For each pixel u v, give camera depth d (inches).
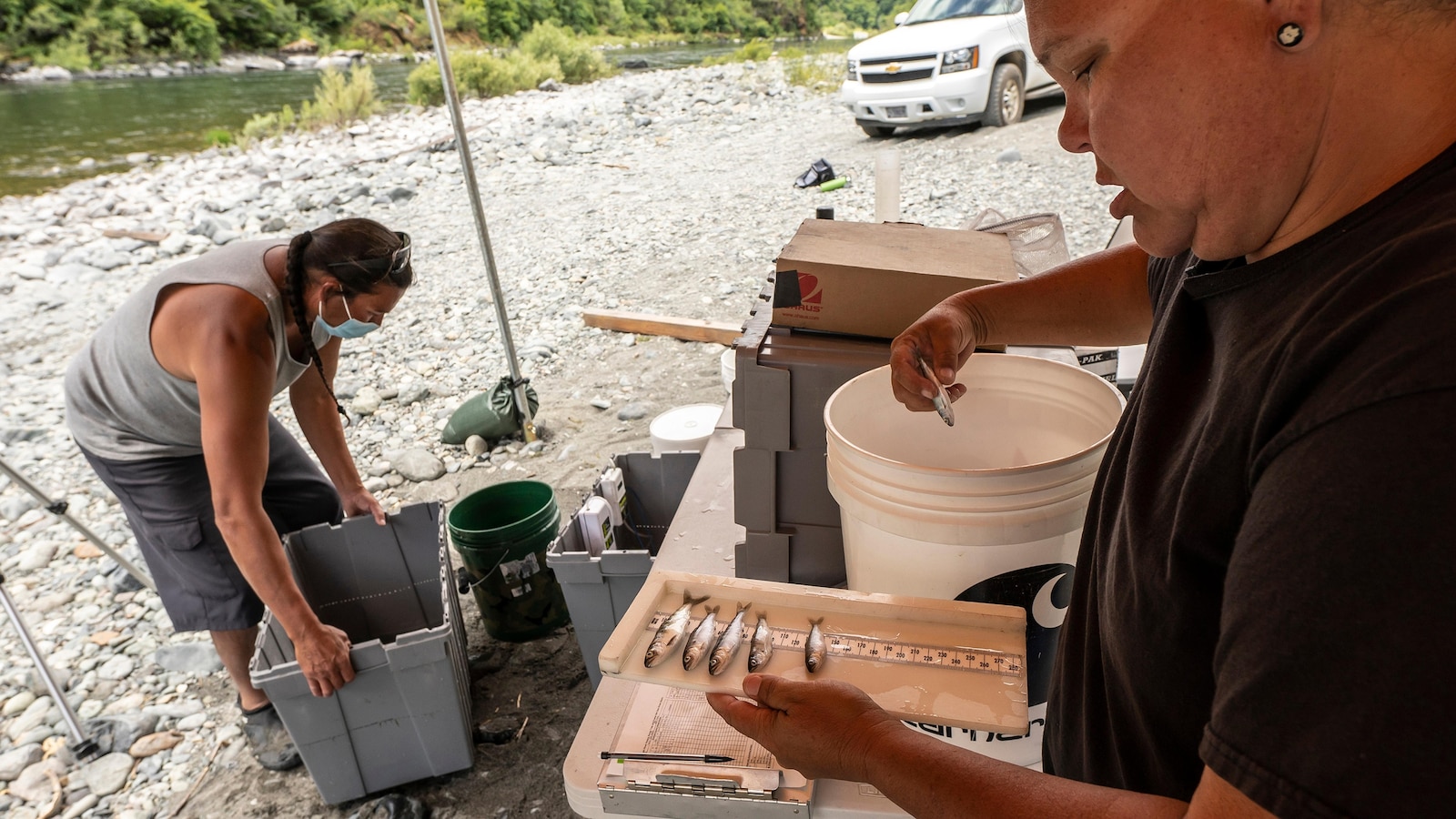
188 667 112.7
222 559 93.3
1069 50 21.3
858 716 29.3
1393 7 17.6
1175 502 23.3
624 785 42.6
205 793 93.2
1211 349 24.5
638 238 275.4
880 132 376.8
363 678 81.7
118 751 99.1
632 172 371.2
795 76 558.9
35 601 129.6
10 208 418.0
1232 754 16.7
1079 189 262.5
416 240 296.8
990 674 40.6
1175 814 20.2
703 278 234.2
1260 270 21.6
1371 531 15.0
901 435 53.6
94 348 85.4
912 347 43.8
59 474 171.9
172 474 88.8
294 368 86.9
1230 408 20.8
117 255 321.1
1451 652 14.2
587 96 599.8
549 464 153.0
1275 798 15.9
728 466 77.9
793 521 59.3
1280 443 17.6
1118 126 21.0
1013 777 24.2
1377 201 19.2
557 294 233.3
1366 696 14.8
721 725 45.6
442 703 85.1
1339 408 16.2
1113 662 27.8
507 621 108.9
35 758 99.0
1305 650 15.6
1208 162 20.4
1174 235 23.3
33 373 225.8
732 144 410.0
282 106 812.6
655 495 103.9
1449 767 14.2
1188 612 22.7
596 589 86.6
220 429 75.0
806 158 357.7
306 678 79.5
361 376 193.5
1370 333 16.6
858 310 56.7
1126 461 28.4
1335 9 18.0
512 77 678.5
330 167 423.5
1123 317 44.5
